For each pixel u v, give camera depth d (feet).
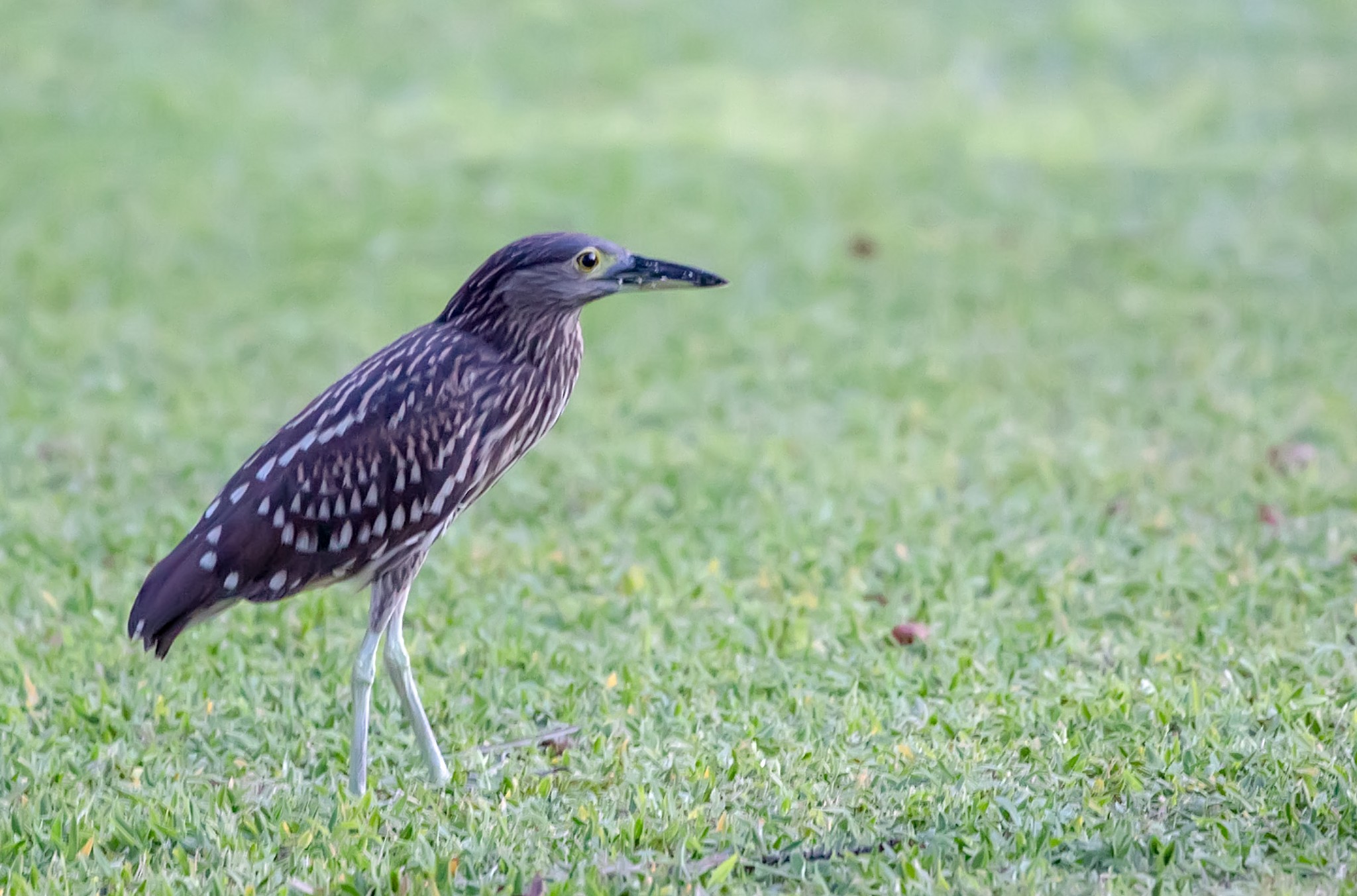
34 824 27.48
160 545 39.91
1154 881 24.57
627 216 70.44
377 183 74.95
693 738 30.25
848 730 30.58
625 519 41.88
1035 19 102.01
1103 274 62.54
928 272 63.31
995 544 39.34
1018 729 30.09
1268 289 60.13
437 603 37.52
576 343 30.09
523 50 97.40
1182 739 29.37
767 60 96.37
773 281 62.69
